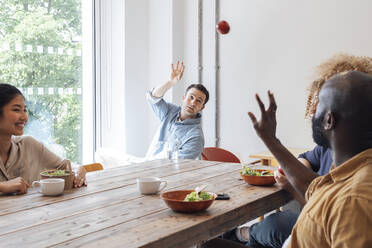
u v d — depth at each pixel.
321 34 3.71
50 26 3.98
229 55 4.19
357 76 0.97
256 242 2.03
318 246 0.96
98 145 4.40
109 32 4.34
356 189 0.88
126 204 1.56
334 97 0.98
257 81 4.05
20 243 1.14
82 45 4.26
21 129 1.93
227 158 3.27
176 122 3.31
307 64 3.79
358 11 3.53
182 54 4.41
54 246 1.12
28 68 3.83
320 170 2.13
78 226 1.29
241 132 4.17
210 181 1.98
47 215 1.42
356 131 0.95
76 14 4.19
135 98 4.40
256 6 4.01
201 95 3.26
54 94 4.05
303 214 1.01
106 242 1.14
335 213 0.90
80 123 4.29
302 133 3.85
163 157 3.16
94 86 4.37
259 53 4.02
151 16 4.45
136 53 4.38
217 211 1.46
